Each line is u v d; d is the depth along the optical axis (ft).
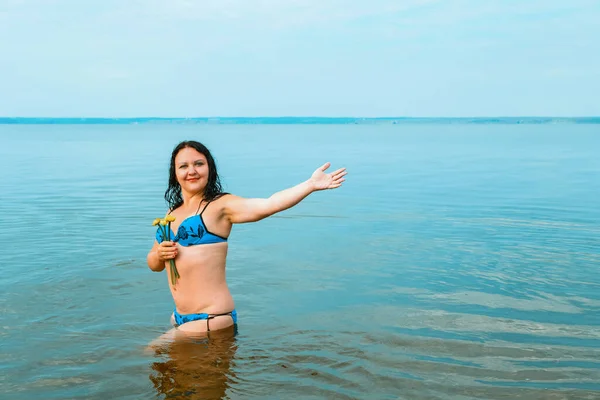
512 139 173.37
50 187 49.88
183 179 16.51
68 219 33.88
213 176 17.01
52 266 22.95
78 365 13.70
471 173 64.03
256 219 15.81
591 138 178.60
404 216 35.35
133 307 18.21
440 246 26.81
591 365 13.73
